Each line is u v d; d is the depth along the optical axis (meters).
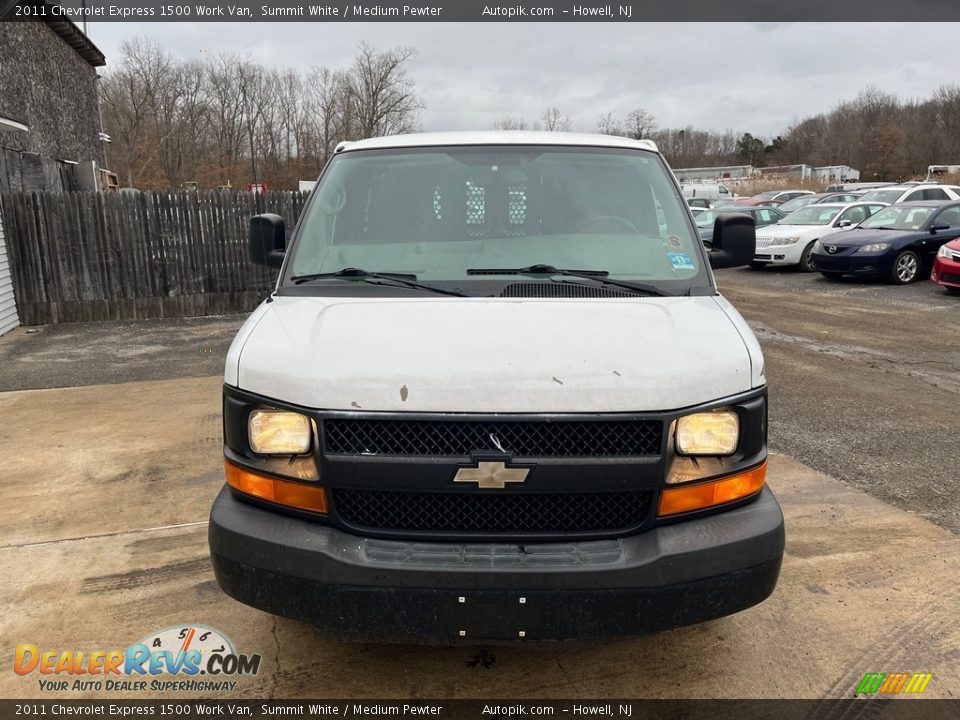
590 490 2.19
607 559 2.19
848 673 2.74
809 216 16.83
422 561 2.18
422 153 3.48
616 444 2.20
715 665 2.79
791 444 5.12
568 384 2.18
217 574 2.36
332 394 2.20
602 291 2.86
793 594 3.25
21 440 5.34
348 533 2.26
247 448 2.35
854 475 4.55
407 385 2.18
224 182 54.56
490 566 2.16
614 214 3.28
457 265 3.04
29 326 10.67
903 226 13.77
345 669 2.79
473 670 2.79
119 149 52.69
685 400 2.22
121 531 3.89
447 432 2.18
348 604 2.20
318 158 59.00
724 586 2.23
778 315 10.45
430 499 2.23
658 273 3.01
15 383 7.18
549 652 2.89
